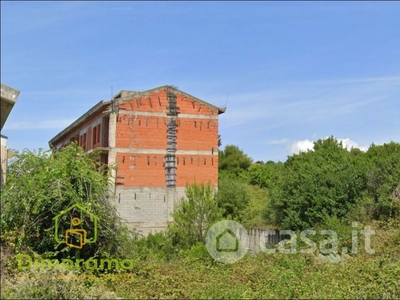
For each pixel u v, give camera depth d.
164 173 26.53
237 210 26.53
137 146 26.14
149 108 26.56
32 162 12.28
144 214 25.86
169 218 26.28
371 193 21.09
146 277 11.29
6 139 8.91
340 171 22.19
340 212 20.94
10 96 7.94
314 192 22.11
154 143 26.50
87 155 13.23
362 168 21.95
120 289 10.12
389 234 16.19
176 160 26.83
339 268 12.62
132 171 25.89
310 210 21.89
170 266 12.69
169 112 26.94
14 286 8.90
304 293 9.95
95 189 12.38
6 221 11.23
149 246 18.69
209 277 11.54
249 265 13.09
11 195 11.41
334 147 27.55
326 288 10.39
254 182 41.69
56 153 12.73
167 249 18.41
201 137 27.44
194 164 27.16
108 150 25.55
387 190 20.14
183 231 19.12
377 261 13.07
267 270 12.26
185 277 11.33
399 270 11.55
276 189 24.36
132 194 25.75
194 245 18.17
